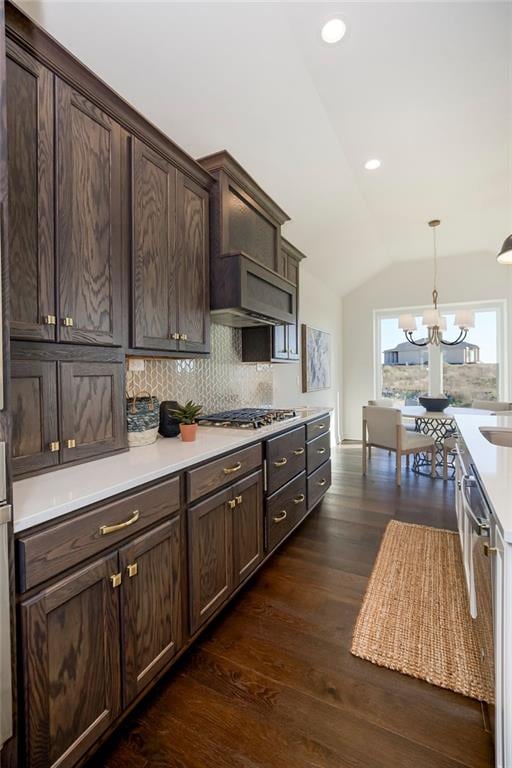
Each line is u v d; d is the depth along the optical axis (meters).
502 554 0.87
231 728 1.25
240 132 2.30
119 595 1.18
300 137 2.52
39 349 1.26
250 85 1.99
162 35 1.60
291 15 1.67
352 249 4.82
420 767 1.12
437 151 2.88
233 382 3.10
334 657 1.57
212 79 1.89
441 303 5.70
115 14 1.46
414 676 1.46
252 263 2.29
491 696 1.13
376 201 3.70
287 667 1.51
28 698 0.92
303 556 2.43
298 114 2.31
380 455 5.45
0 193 0.87
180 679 1.46
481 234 4.71
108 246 1.50
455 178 3.29
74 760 1.02
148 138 1.70
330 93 2.20
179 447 1.75
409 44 1.89
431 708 1.32
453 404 5.73
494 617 0.98
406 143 2.76
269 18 1.66
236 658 1.56
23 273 1.18
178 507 1.47
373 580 2.14
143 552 1.28
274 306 2.68
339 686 1.42
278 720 1.28
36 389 1.25
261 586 2.09
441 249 5.31
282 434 2.44
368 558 2.40
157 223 1.77
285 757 1.16
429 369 5.89
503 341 5.40
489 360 5.52
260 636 1.69
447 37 1.85
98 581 1.11
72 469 1.35
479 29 1.81
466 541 1.71
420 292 5.86
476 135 2.68
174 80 1.83
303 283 4.86
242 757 1.16
